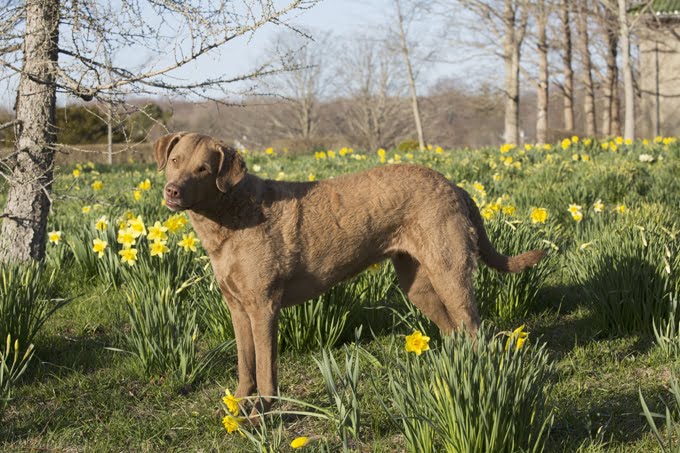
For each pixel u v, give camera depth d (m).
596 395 3.76
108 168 16.70
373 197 3.88
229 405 3.22
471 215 4.11
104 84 4.75
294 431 3.61
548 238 5.84
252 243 3.67
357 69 45.28
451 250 3.88
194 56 4.52
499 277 5.04
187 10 4.44
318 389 4.07
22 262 5.01
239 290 3.71
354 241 3.86
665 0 27.70
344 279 4.00
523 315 5.11
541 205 7.41
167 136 3.84
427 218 3.88
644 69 29.45
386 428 3.54
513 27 24.12
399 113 46.75
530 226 5.80
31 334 4.46
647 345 4.39
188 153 3.64
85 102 5.00
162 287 4.80
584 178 8.54
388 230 3.93
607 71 34.22
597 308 4.72
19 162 5.51
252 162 15.52
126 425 3.70
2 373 3.73
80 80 4.71
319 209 3.82
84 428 3.70
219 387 4.16
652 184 8.34
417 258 3.94
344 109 48.72
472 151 14.73
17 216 5.61
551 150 12.65
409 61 32.38
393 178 3.95
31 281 4.57
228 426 3.13
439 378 3.00
